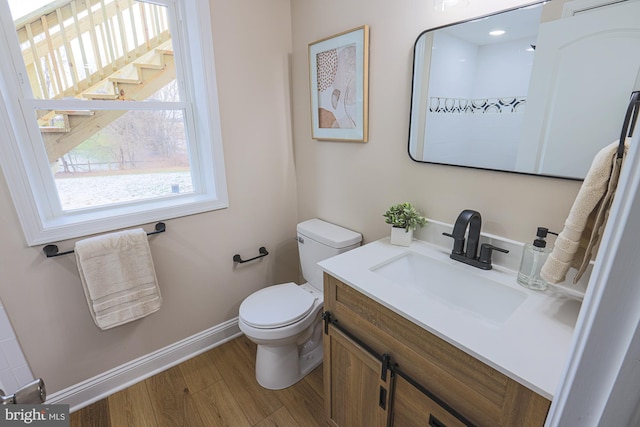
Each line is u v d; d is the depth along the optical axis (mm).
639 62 838
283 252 2295
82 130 1530
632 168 312
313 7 1768
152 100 1700
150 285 1611
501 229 1225
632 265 315
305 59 1900
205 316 2016
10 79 1327
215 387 1766
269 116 1995
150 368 1846
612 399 351
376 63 1509
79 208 1583
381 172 1626
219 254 1981
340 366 1312
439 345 902
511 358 774
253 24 1805
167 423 1556
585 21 904
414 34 1331
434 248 1425
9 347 1409
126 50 1586
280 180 2150
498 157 1169
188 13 1643
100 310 1488
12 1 1303
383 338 1086
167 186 1839
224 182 1888
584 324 372
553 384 698
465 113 1224
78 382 1628
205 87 1701
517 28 1037
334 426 1454
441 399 933
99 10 1493
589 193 810
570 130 989
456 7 1182
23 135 1388
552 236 1095
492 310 1146
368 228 1771
